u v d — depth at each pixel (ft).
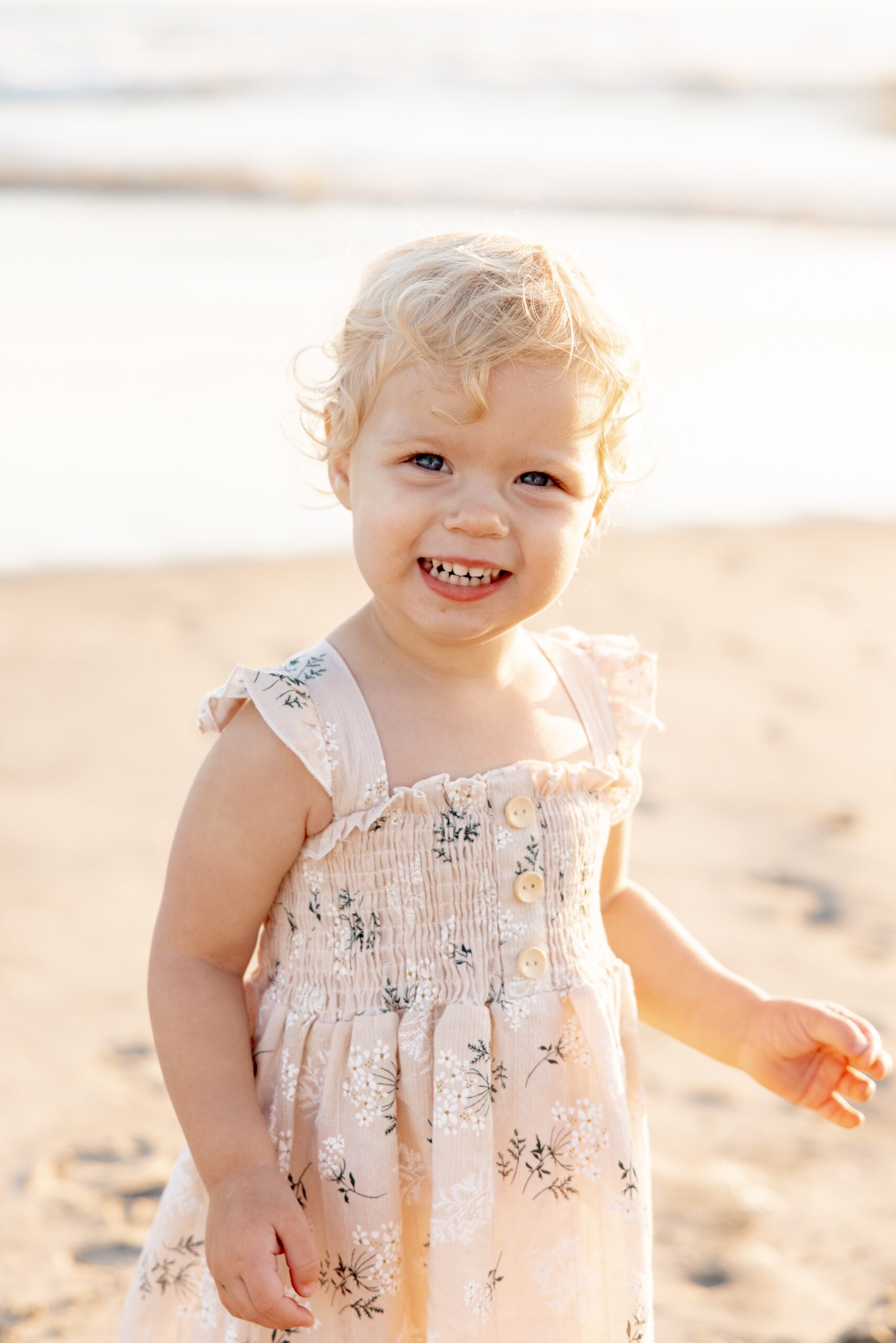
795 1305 7.31
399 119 69.82
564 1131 5.01
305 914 5.00
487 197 52.49
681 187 56.08
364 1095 4.81
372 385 4.78
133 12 105.40
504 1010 4.93
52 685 15.61
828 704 16.16
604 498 5.32
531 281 4.69
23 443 24.13
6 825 12.43
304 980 5.00
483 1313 4.73
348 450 5.12
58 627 17.28
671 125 73.61
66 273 36.37
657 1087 9.36
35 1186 8.00
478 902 4.96
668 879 11.87
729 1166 8.50
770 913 11.39
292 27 102.37
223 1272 4.47
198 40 91.66
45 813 12.74
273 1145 4.77
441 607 4.71
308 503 22.65
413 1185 4.85
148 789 13.37
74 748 14.15
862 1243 7.84
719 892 11.70
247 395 27.50
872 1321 7.18
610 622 18.47
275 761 4.86
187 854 4.99
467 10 118.01
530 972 4.99
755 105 81.71
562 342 4.63
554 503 4.75
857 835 12.92
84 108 66.95
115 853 12.07
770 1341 7.04
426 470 4.68
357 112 71.20
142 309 33.22
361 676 5.06
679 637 18.08
